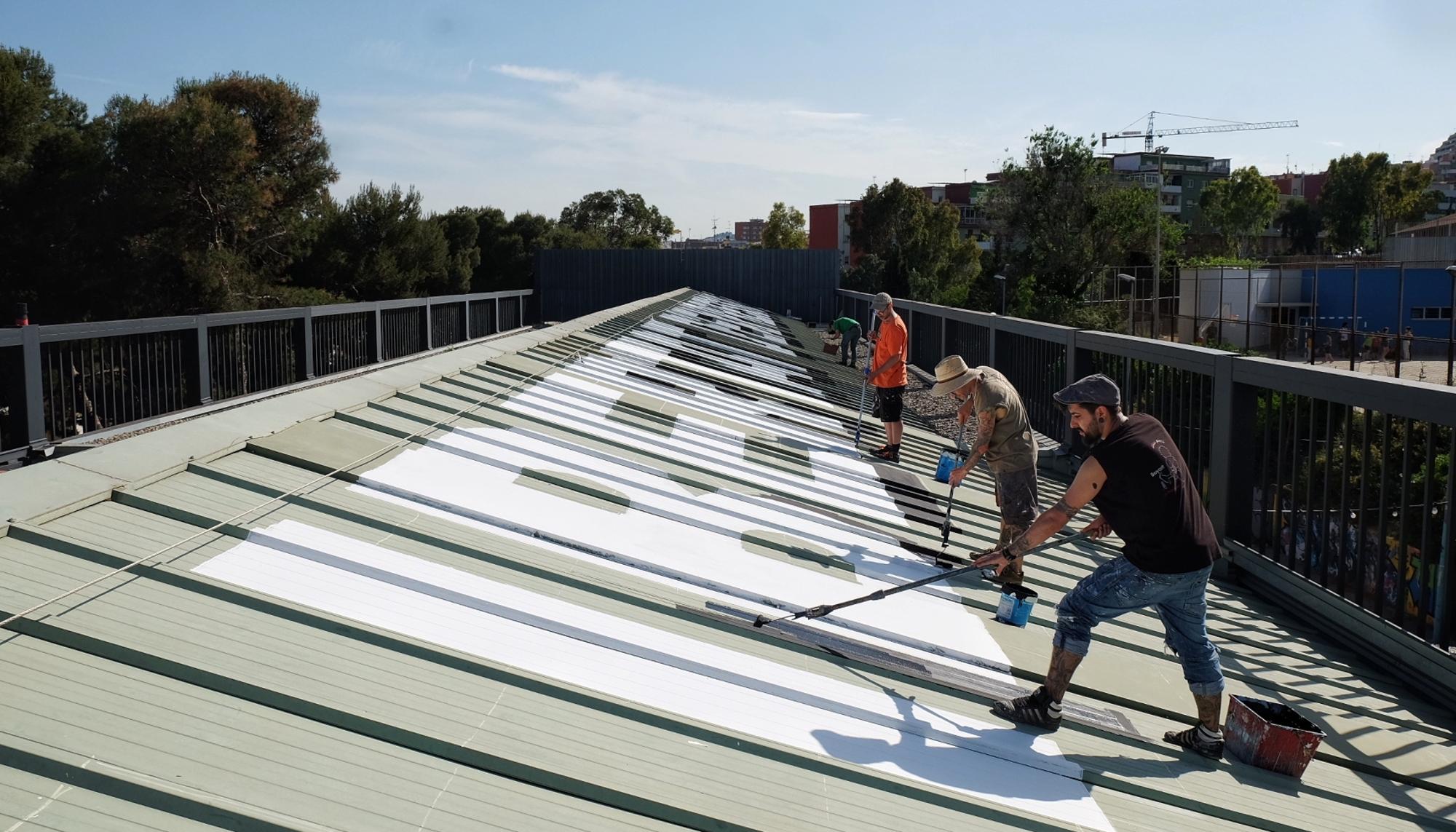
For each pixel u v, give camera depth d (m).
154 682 2.39
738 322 23.23
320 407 4.93
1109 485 3.57
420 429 5.16
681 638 3.60
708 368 11.80
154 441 3.75
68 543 2.87
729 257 35.12
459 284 44.28
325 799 2.17
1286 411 6.25
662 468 5.96
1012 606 4.84
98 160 28.50
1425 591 4.90
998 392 5.88
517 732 2.64
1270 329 35.50
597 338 10.98
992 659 4.30
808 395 12.76
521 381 7.10
